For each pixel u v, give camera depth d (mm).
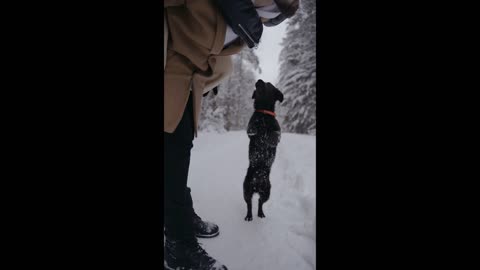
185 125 1145
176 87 1056
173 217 1133
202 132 6895
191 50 1050
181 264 1128
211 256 1214
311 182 2293
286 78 5949
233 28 1033
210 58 1124
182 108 1071
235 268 1136
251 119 1937
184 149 1138
